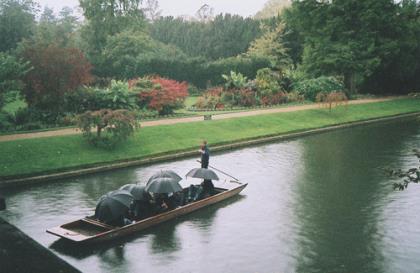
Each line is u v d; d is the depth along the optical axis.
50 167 20.58
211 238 13.84
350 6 49.47
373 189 18.61
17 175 19.38
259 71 42.69
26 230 14.29
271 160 23.94
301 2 50.78
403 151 25.81
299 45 64.69
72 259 12.34
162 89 32.66
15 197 17.47
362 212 15.96
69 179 20.03
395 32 51.53
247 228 14.60
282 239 13.73
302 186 19.16
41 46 28.03
